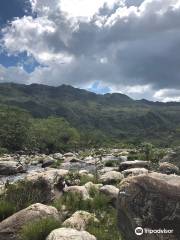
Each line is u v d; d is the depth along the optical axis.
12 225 11.80
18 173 38.53
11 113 144.75
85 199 15.98
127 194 9.64
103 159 50.66
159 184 9.52
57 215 12.91
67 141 168.00
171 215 9.05
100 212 14.32
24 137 130.12
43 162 51.12
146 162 30.17
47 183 16.20
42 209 12.50
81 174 23.89
